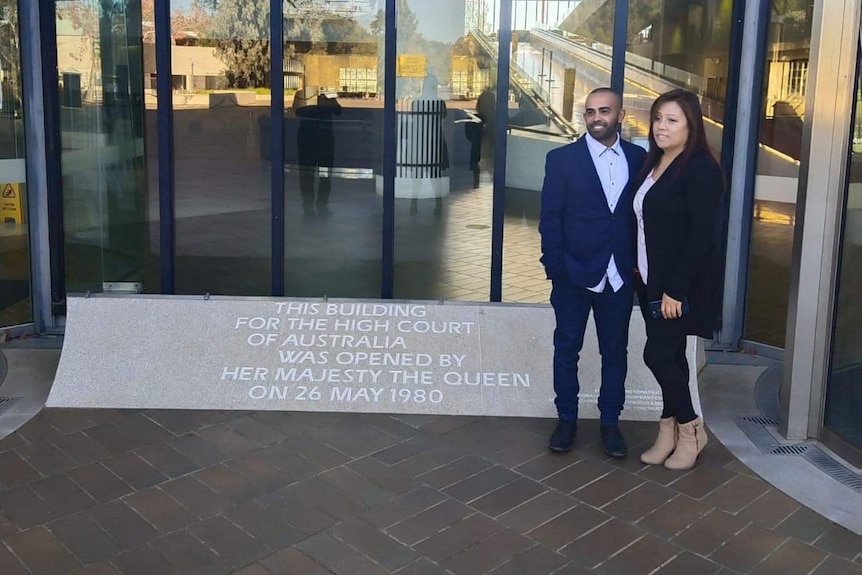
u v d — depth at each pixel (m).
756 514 3.78
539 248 6.34
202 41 6.09
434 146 6.30
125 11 6.03
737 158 5.87
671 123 3.88
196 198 6.30
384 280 6.27
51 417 4.71
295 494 3.89
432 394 4.92
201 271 6.42
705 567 3.37
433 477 4.09
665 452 4.28
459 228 6.41
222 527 3.60
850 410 4.34
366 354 5.11
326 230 6.42
